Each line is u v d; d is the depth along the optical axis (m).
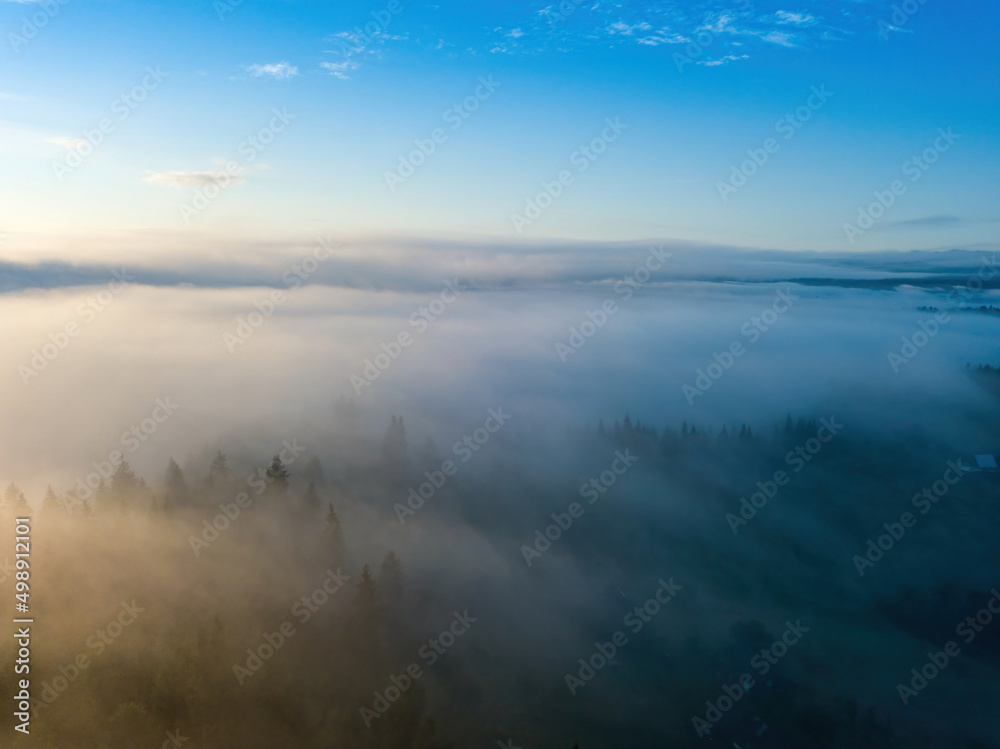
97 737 42.28
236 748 45.22
